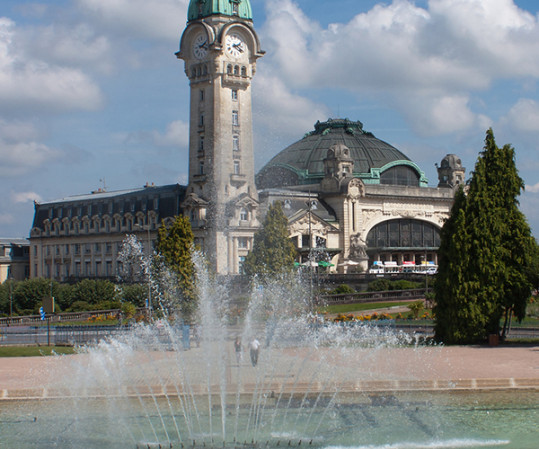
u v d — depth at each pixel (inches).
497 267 3191.4
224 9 7322.8
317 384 2313.0
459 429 1913.1
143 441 1857.8
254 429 1935.3
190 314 4963.1
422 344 3245.6
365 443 1817.2
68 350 3287.4
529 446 1786.4
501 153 3284.9
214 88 7288.4
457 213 3270.2
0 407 2187.5
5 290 6314.0
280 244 6102.4
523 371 2449.6
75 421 2022.6
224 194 7317.9
